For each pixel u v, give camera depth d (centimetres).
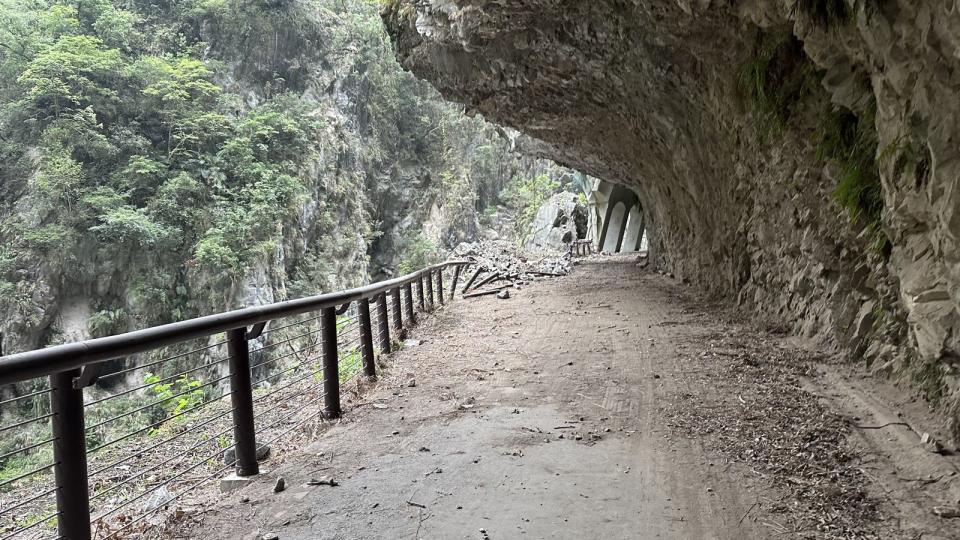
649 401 479
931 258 353
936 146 306
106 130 3550
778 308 725
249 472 353
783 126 639
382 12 1175
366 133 5262
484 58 1088
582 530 269
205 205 3550
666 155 1312
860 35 385
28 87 3491
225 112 4047
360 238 4716
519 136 2180
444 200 5647
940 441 334
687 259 1409
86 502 229
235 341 350
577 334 828
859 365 503
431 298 1196
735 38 677
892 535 250
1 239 3212
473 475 340
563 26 906
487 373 614
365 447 399
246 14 4372
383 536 269
